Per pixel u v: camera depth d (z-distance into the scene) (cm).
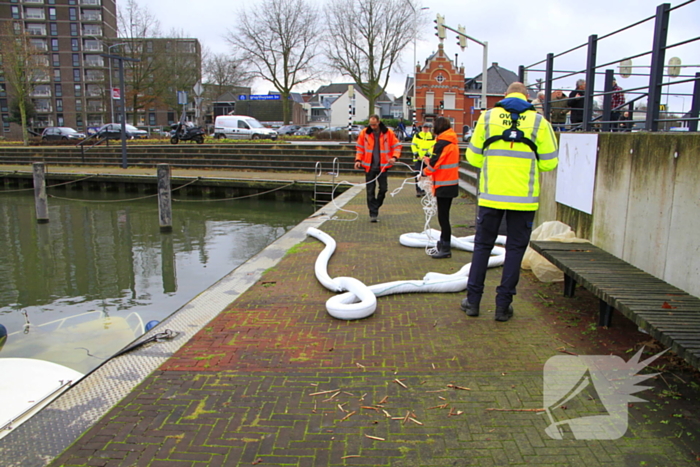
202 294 467
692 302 312
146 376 307
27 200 1839
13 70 3966
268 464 224
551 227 534
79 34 6700
